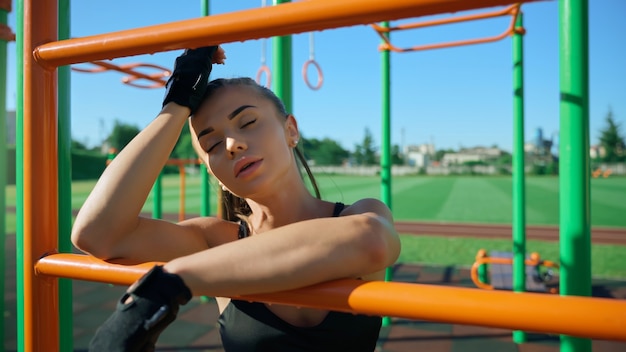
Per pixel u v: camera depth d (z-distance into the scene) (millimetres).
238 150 781
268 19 636
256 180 786
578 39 1334
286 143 849
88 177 31406
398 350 2979
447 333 3248
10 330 3219
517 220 3072
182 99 833
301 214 915
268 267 621
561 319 506
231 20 659
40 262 819
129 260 769
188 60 859
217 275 631
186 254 975
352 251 643
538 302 521
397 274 5059
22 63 982
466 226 10195
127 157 815
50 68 843
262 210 922
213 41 687
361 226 677
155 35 710
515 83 3021
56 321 857
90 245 786
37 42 833
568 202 1347
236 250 645
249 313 863
